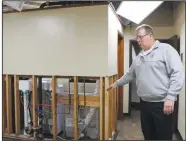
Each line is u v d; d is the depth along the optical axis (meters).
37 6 3.61
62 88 3.52
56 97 3.45
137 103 5.84
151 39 2.09
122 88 5.00
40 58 3.48
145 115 2.23
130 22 4.84
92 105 3.29
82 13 3.24
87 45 3.25
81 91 3.42
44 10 3.41
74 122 3.34
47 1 3.37
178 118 3.87
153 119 2.18
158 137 2.18
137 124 4.53
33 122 3.54
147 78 2.11
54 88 3.40
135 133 3.97
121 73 4.81
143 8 3.29
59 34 3.36
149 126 2.25
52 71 3.42
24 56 3.57
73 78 3.37
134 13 3.61
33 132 3.56
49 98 3.56
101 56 3.19
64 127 3.55
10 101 3.74
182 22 3.66
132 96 5.85
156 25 4.92
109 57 3.26
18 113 3.68
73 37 3.30
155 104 2.12
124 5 3.17
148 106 2.17
